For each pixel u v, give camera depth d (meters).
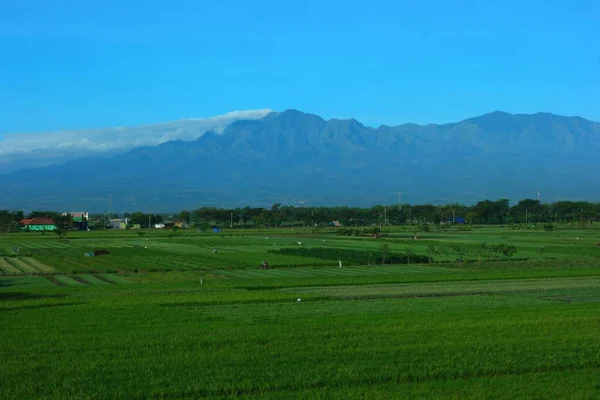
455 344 32.69
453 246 120.06
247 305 51.50
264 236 199.75
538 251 119.56
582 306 49.06
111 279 82.44
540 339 34.09
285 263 102.38
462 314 44.50
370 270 91.31
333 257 110.62
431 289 63.81
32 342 33.97
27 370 27.45
